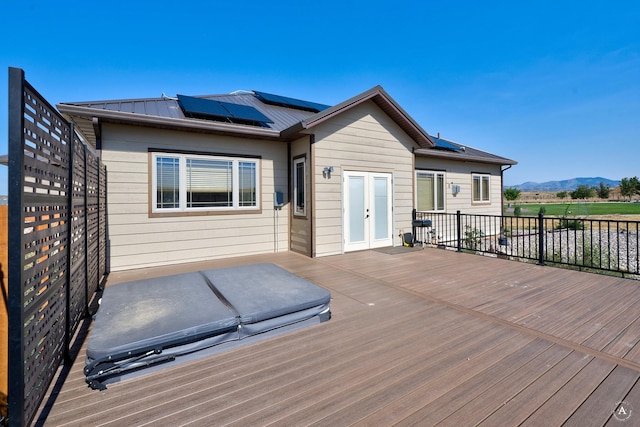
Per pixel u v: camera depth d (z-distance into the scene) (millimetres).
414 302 3486
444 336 2607
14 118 1391
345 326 2857
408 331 2723
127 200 5277
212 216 6055
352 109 6570
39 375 1714
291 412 1669
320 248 6211
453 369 2084
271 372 2094
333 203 6363
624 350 2326
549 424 1548
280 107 9062
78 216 2785
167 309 2590
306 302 2809
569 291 3812
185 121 5254
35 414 1667
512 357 2236
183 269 5258
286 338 2629
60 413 1694
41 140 1720
